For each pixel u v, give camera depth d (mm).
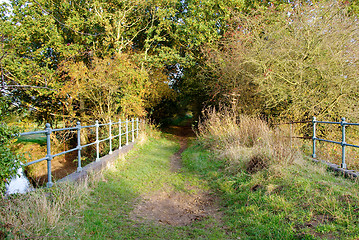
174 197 5203
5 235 2545
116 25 13586
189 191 5492
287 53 9141
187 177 6574
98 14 13141
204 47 14039
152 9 15844
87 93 11914
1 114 3314
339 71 8742
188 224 3877
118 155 8102
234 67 11266
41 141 16281
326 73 8852
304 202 3604
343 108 8875
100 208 4160
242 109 11906
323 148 7477
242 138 8016
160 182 6113
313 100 9203
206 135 10695
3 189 3264
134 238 3312
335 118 9289
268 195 4148
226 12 13820
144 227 3680
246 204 4184
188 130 22891
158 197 5152
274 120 10641
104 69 11391
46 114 15125
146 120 17094
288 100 10164
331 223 2969
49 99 14273
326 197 3539
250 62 10344
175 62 15570
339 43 8781
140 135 13164
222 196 5004
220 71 13031
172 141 14938
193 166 7602
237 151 7035
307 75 9352
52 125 15508
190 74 17203
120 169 6926
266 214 3578
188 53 16328
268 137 6348
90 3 13219
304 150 7406
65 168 11305
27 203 3312
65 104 13406
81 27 13586
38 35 12781
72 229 3186
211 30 14680
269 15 11820
